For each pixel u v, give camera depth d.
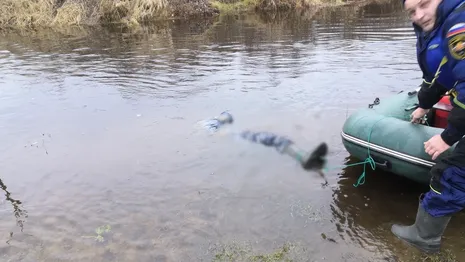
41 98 7.20
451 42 2.41
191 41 11.87
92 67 9.24
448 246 3.21
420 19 2.61
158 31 14.12
